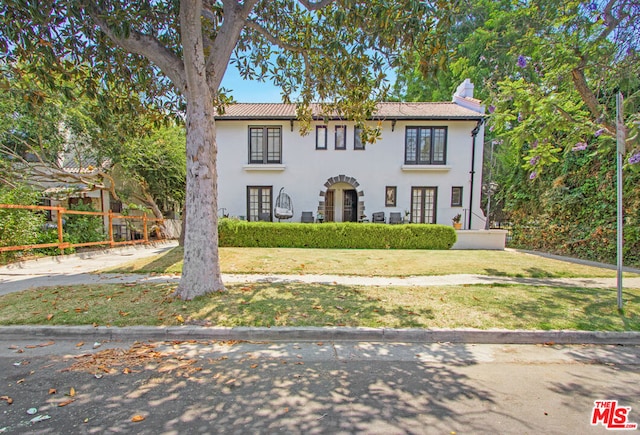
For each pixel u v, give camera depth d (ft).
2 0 15.42
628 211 34.09
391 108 56.44
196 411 9.16
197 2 16.90
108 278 24.90
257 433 8.21
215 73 19.08
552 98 26.22
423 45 17.79
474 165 53.78
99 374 11.32
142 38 18.15
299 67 27.96
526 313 17.38
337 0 18.74
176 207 64.18
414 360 12.86
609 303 19.24
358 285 23.16
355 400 9.84
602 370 12.21
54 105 37.50
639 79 26.16
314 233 43.29
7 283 23.17
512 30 28.96
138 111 26.84
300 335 14.82
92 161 49.29
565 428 8.57
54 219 46.24
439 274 27.48
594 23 24.40
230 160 53.72
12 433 8.10
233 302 18.20
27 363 12.19
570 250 40.14
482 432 8.37
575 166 40.34
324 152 54.03
